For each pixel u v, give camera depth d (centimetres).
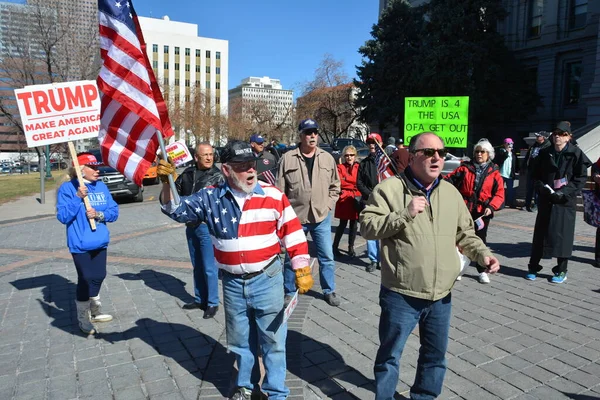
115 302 551
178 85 10038
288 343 429
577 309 511
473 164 590
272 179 596
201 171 503
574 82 3438
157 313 514
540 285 596
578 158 573
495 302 534
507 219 1084
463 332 450
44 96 490
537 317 488
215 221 304
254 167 302
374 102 3678
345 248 816
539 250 604
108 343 439
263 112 6372
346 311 511
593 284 600
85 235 444
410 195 286
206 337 449
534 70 3681
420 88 3259
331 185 548
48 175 2834
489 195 580
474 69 3102
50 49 2355
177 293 583
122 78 341
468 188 584
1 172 4453
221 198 304
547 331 452
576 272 657
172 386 360
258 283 308
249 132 6178
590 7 3244
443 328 291
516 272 655
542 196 593
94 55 2517
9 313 525
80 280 450
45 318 508
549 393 342
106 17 338
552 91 3512
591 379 361
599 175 661
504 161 1258
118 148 347
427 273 278
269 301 311
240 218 302
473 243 293
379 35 3641
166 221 1137
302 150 529
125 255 784
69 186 449
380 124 3738
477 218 577
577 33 3369
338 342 432
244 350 321
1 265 738
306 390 350
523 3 3656
